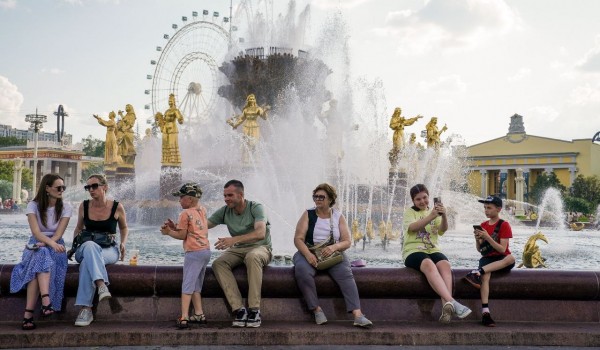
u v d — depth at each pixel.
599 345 6.97
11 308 7.32
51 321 7.23
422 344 6.84
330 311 7.52
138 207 29.11
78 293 6.98
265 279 7.45
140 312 7.42
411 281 7.54
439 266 7.53
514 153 98.44
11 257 15.78
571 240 28.73
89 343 6.60
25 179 93.88
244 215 7.50
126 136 33.69
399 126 30.08
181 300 7.24
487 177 102.12
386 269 7.68
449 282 7.43
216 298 7.54
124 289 7.38
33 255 6.98
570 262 17.81
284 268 7.60
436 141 32.72
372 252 18.03
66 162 108.38
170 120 29.05
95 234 7.35
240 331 6.76
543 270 7.81
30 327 6.75
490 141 101.38
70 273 7.40
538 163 95.88
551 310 7.71
